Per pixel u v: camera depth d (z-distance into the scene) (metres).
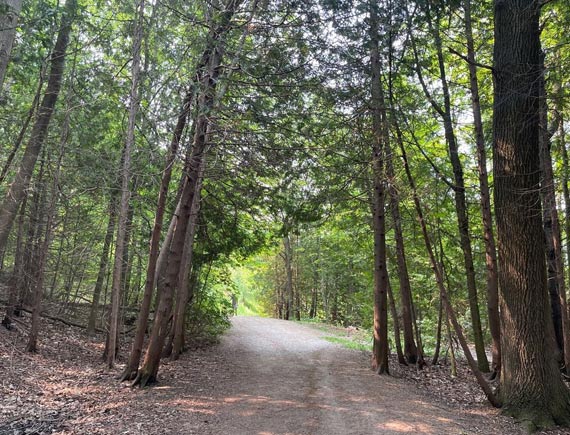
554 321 12.99
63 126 11.10
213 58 8.90
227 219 14.77
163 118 9.88
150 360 9.34
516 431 7.11
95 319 15.84
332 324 32.06
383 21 9.48
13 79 11.45
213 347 15.59
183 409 7.49
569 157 11.73
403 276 14.01
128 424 6.61
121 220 11.48
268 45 9.15
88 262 15.95
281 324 26.23
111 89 11.73
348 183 11.80
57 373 9.73
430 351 16.86
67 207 12.31
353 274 24.52
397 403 8.20
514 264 8.13
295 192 12.19
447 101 12.64
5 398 7.45
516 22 8.48
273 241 16.70
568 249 14.92
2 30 5.31
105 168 11.80
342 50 9.36
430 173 12.29
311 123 10.05
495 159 8.64
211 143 9.54
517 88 8.20
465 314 16.19
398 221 13.34
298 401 8.15
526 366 7.82
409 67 11.16
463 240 12.62
